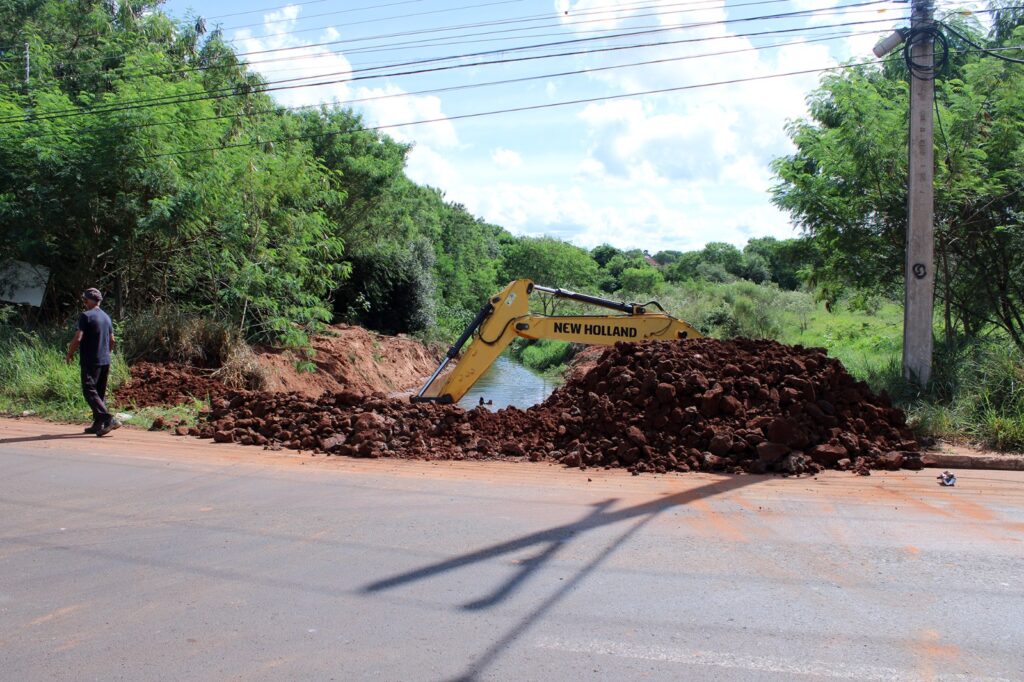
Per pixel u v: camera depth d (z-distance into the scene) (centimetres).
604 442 868
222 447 960
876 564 505
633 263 7862
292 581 480
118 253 1566
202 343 1533
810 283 1488
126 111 1473
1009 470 804
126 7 2325
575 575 488
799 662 369
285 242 1791
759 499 677
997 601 443
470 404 1934
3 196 1462
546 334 1084
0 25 2202
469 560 517
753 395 872
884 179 1232
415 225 3625
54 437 1002
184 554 532
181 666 368
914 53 1023
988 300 1266
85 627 414
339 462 870
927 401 984
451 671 361
